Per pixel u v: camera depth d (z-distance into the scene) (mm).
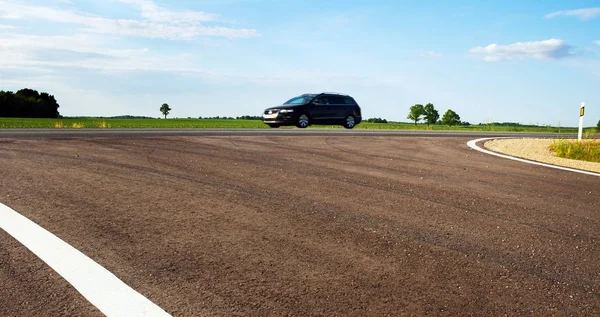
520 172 7070
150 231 3070
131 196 4156
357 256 2705
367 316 1911
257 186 4930
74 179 4863
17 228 3010
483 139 14414
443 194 4891
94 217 3371
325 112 20688
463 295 2176
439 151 10109
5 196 3936
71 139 9445
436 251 2863
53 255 2531
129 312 1877
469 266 2605
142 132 12602
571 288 2326
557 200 4848
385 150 9859
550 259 2803
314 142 11195
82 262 2439
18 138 9320
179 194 4332
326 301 2053
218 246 2803
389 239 3090
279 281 2271
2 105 96188
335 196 4535
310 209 3908
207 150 8414
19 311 1862
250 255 2654
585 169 7922
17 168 5430
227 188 4742
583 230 3572
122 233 2998
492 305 2070
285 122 19734
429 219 3723
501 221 3760
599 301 2166
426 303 2066
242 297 2066
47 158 6418
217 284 2207
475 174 6617
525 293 2230
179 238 2938
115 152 7477
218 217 3520
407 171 6637
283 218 3561
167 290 2115
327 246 2881
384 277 2379
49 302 1952
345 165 7055
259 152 8445
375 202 4320
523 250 2969
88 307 1916
